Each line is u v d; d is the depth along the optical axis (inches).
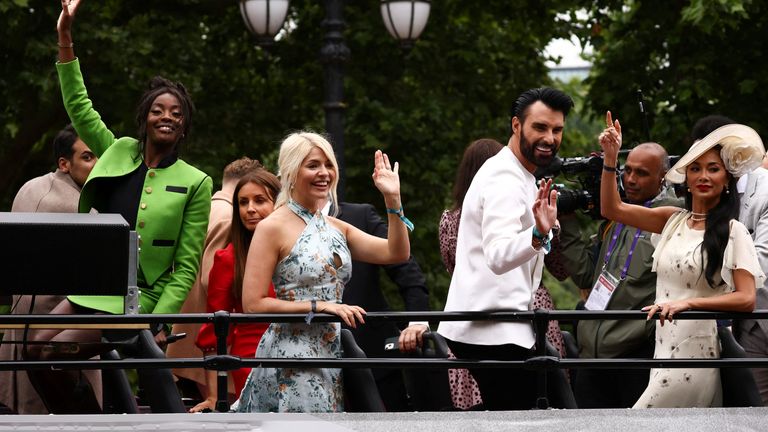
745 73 1523.1
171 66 1534.2
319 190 585.3
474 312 579.8
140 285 657.0
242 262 681.6
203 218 664.4
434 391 703.1
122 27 1523.1
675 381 619.2
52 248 544.1
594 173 725.3
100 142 693.9
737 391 626.5
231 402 741.3
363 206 727.7
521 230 581.6
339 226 600.4
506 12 1683.1
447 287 1658.5
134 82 1488.7
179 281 653.9
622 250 692.7
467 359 584.7
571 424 538.3
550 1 1648.6
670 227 613.0
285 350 581.3
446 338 612.1
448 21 1676.9
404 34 1151.6
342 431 523.8
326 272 582.2
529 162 600.4
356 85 1598.2
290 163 584.4
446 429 528.1
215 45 1696.6
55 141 753.0
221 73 1673.2
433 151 1615.4
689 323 615.5
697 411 566.9
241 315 564.7
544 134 595.8
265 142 1665.8
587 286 733.9
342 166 1121.4
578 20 1680.6
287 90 1721.2
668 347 619.2
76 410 654.5
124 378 633.6
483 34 1704.0
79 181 750.5
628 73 1563.7
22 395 687.7
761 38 1518.2
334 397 590.9
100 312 630.5
